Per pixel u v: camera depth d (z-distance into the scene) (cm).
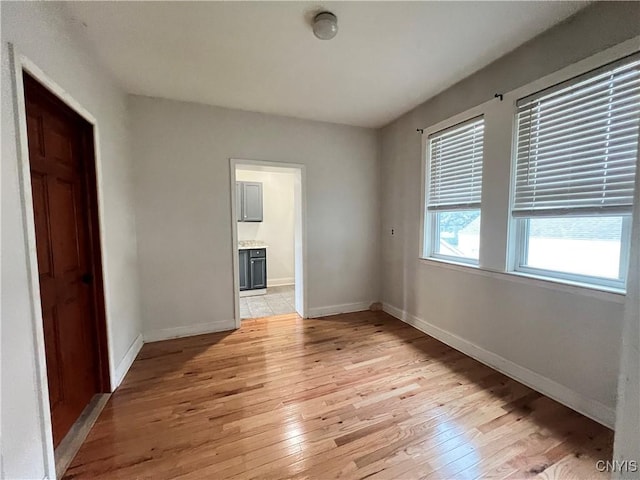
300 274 373
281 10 165
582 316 178
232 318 331
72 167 182
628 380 72
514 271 225
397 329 328
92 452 153
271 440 162
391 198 370
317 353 268
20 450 108
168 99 290
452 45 203
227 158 317
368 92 278
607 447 153
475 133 252
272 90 271
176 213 302
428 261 307
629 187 159
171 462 147
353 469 142
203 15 168
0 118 105
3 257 103
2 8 107
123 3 156
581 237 187
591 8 167
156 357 262
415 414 182
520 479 136
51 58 143
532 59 199
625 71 158
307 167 354
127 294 254
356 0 158
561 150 190
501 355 232
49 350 152
